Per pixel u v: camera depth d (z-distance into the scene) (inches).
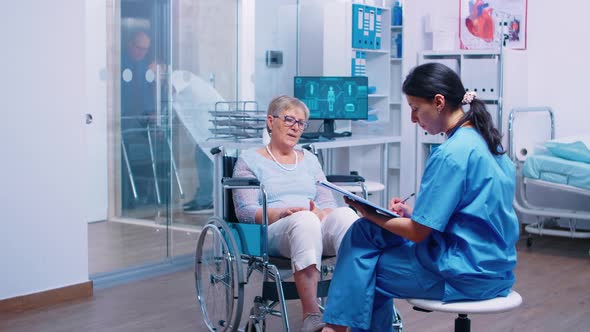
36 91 141.6
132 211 170.9
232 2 195.5
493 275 84.4
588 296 151.3
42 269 144.4
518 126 211.6
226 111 188.4
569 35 217.9
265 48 205.2
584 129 217.6
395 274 87.6
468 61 214.1
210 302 145.9
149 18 174.9
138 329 130.1
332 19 207.5
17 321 134.3
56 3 143.9
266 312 115.9
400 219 86.0
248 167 125.2
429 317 137.9
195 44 186.2
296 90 193.3
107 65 165.8
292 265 111.1
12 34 137.6
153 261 174.7
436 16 227.6
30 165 141.4
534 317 137.3
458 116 89.1
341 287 89.0
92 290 152.3
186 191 184.1
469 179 84.3
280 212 117.6
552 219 221.5
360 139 188.9
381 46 218.2
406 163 220.1
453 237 85.3
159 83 177.8
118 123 168.2
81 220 150.5
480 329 130.3
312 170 129.2
